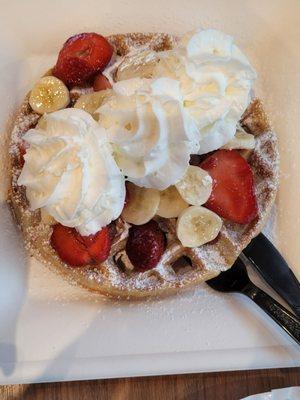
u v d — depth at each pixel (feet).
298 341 0.93
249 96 0.94
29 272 0.99
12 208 0.99
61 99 0.97
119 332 0.95
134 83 0.85
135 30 1.13
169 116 0.83
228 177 0.93
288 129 1.08
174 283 0.93
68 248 0.90
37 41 1.11
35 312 0.96
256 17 1.12
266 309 0.96
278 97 1.10
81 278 0.93
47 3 1.10
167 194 0.91
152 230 0.92
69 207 0.83
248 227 0.95
